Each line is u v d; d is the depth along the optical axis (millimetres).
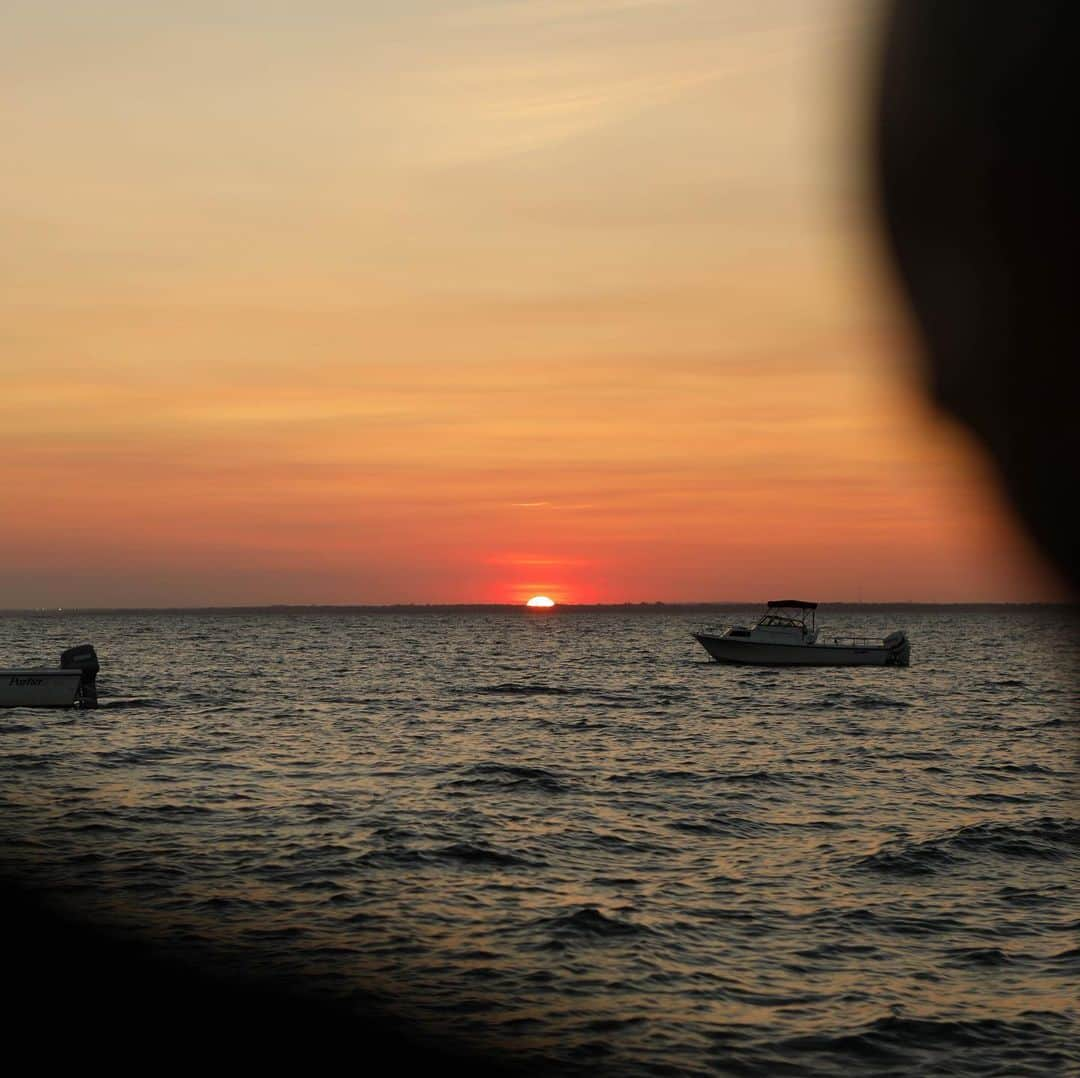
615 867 20500
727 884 19234
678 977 14602
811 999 13891
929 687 64312
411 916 17141
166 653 113125
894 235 1229
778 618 76500
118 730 42906
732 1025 13102
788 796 28391
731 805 27031
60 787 29375
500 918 17078
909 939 16234
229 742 39469
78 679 48125
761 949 15750
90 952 15133
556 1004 13648
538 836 23062
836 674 74562
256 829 23656
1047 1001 13820
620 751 37312
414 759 35125
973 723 45844
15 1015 13172
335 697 59719
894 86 1223
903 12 1224
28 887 18656
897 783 30500
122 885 18875
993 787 29812
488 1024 13070
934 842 22281
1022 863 20781
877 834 23406
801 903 18062
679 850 21938
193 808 26203
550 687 66250
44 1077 11586
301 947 15648
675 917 17219
